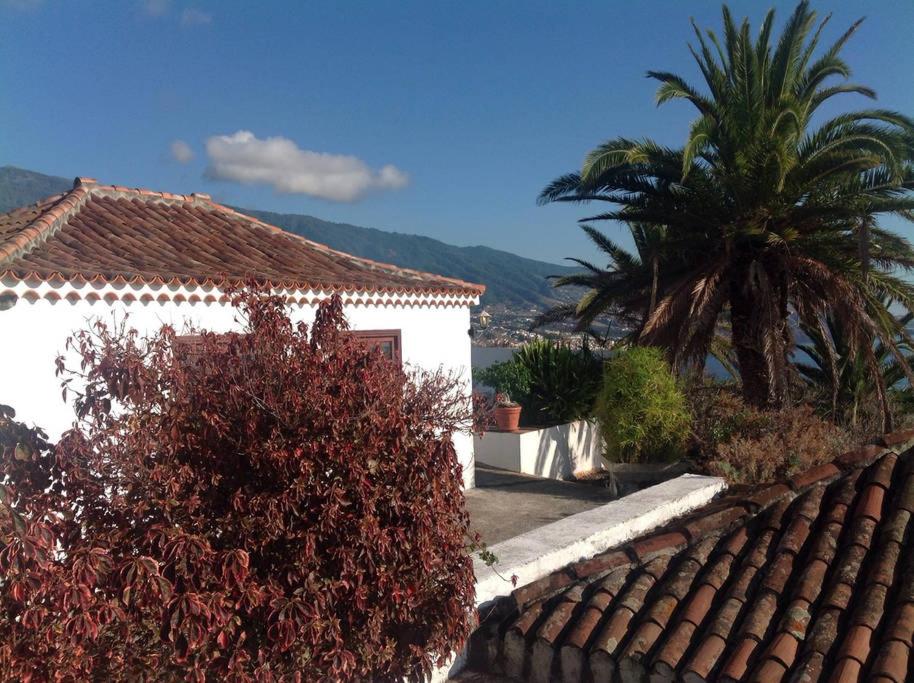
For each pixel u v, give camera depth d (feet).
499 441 47.60
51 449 10.43
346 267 39.65
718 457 30.25
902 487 14.28
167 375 11.03
